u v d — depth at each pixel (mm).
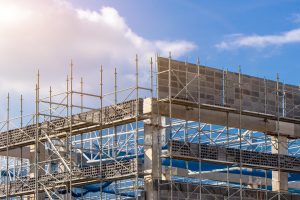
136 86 48688
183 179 65125
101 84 51844
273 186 54688
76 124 52875
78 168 51969
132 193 63875
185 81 49938
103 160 58562
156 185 47562
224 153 50531
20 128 57188
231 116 53125
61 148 57281
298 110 56531
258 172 63719
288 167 54406
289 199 54125
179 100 48688
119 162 49219
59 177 52188
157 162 48156
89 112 52469
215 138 68188
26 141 56375
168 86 49219
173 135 65750
